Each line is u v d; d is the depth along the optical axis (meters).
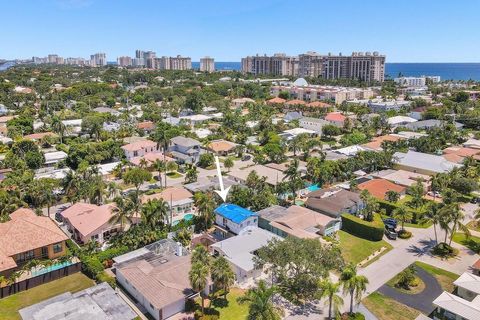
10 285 61.38
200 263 53.78
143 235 74.25
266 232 77.31
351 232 84.31
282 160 133.75
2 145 142.88
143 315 56.59
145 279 60.06
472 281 59.91
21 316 52.00
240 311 57.22
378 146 145.75
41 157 125.38
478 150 139.25
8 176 102.44
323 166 112.00
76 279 66.38
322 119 198.12
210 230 84.25
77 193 91.94
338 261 59.62
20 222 73.56
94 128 159.75
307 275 58.31
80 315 51.44
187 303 58.22
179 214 92.19
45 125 175.38
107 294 57.53
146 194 100.25
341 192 97.25
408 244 79.00
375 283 64.81
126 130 167.50
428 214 80.12
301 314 56.56
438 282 65.00
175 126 176.75
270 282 64.50
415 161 126.25
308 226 81.06
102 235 78.06
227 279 53.69
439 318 54.81
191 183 107.38
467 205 99.38
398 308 58.12
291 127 186.75
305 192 106.38
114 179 115.62
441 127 176.62
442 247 75.50
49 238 71.81
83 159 124.88
